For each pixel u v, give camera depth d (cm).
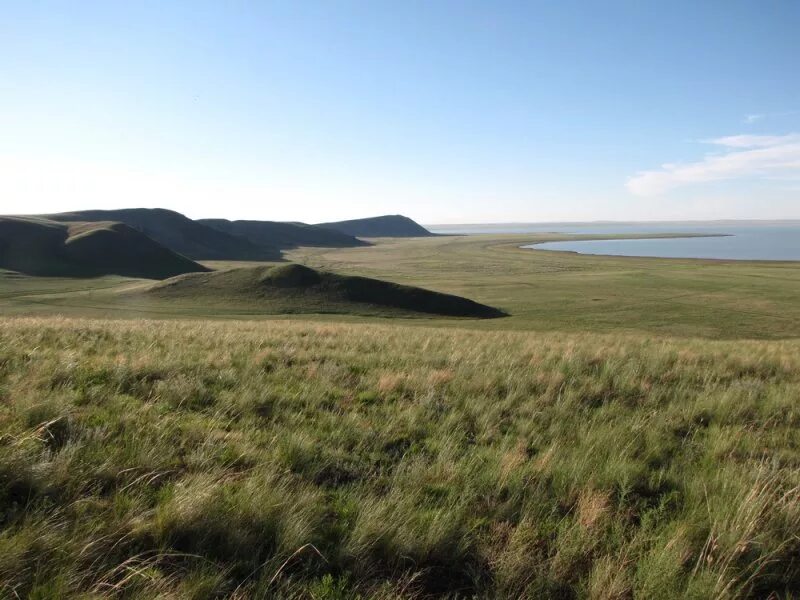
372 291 7712
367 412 760
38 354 912
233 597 340
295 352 1189
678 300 7550
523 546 411
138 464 494
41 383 720
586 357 1244
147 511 413
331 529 431
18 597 322
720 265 14038
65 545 362
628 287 9288
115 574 360
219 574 359
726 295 7994
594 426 709
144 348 1120
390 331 2047
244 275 8188
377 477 542
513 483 524
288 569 386
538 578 386
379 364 1123
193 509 412
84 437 539
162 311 6119
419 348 1401
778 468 597
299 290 7600
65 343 1131
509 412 786
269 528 420
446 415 752
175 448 546
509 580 386
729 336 4878
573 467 554
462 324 5559
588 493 495
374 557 409
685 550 419
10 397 632
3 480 430
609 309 6869
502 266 15588
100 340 1227
